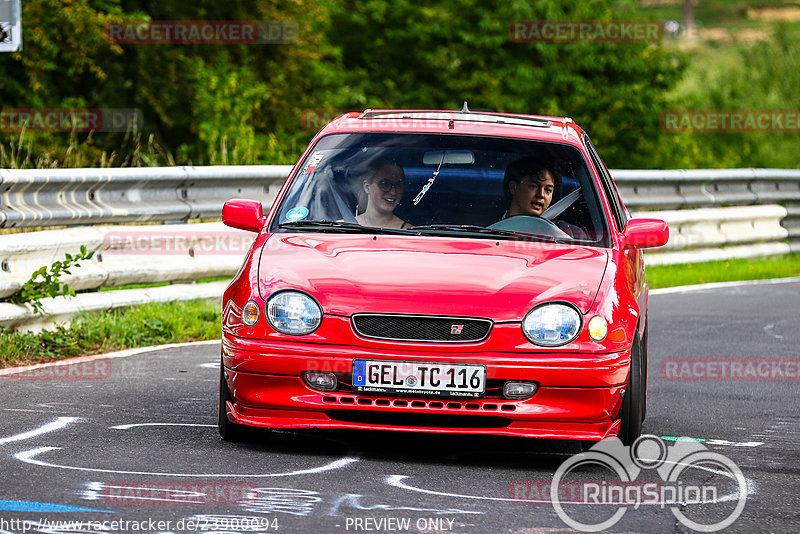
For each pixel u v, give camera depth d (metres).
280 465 15.49
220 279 30.95
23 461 15.10
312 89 74.00
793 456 17.38
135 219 27.67
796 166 99.94
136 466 15.08
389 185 18.56
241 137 56.66
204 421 18.23
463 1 86.31
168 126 64.44
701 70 112.88
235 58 67.56
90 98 63.22
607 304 16.30
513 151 19.12
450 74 86.00
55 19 55.41
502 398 15.80
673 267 45.25
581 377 15.77
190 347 25.30
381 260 16.72
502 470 15.85
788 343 28.92
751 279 44.31
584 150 19.56
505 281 16.31
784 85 107.69
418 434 18.09
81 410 18.62
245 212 18.77
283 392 16.03
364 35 88.00
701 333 30.20
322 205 18.44
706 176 48.12
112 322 25.11
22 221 24.31
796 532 13.23
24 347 23.17
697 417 20.31
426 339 15.84
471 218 18.14
